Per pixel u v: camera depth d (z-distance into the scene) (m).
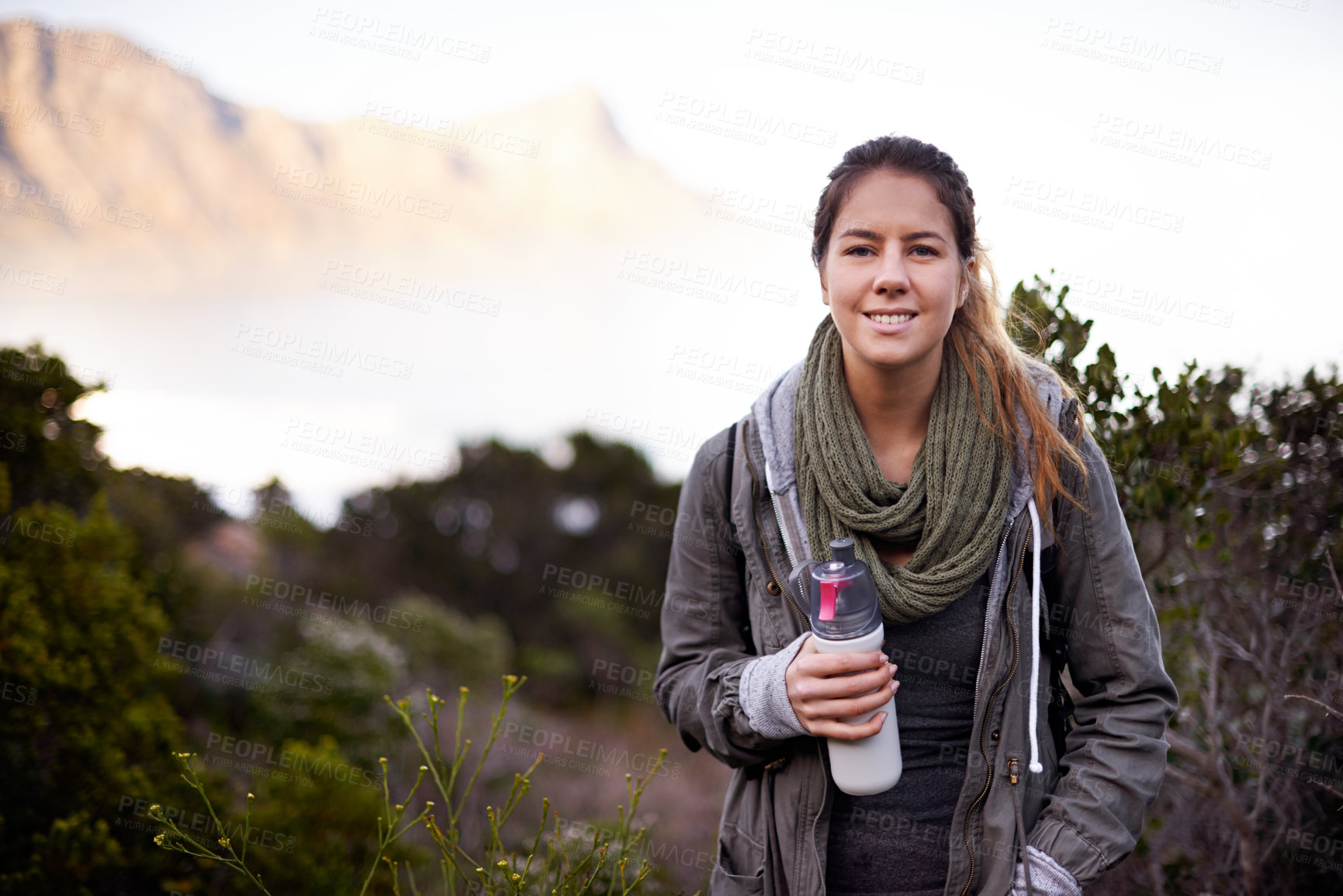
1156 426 2.42
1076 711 1.57
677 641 1.75
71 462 5.36
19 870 3.29
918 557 1.49
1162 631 2.50
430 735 5.96
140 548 5.52
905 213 1.47
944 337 1.58
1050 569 1.58
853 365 1.58
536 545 13.82
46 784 3.52
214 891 3.36
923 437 1.63
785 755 1.56
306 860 3.38
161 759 3.90
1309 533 2.43
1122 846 1.40
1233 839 2.44
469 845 4.09
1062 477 1.54
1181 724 2.51
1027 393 1.56
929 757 1.53
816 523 1.56
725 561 1.73
